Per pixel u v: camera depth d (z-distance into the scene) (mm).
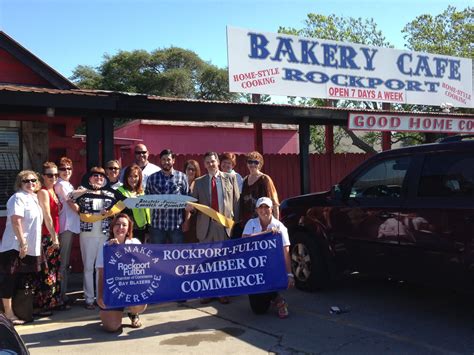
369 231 5809
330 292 6664
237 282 5492
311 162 12680
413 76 12727
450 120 11672
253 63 10203
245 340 4930
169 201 5883
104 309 5199
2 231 8305
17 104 6566
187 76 45969
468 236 4680
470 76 13922
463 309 5734
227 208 6320
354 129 10297
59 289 6086
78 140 9297
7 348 2871
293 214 6945
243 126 21000
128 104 7684
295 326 5312
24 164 8648
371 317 5539
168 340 4992
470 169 4855
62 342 4992
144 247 5270
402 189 5500
